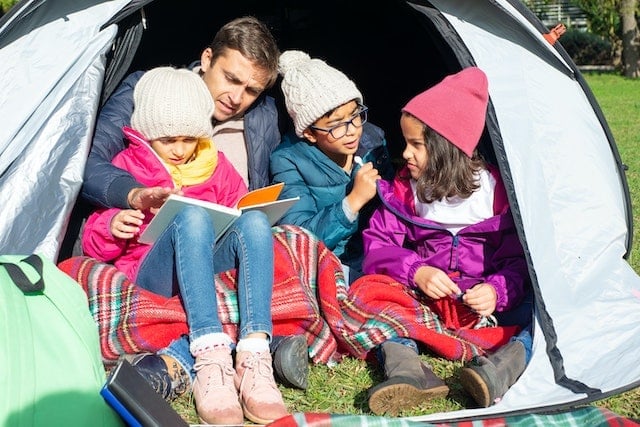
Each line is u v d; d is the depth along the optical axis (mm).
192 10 4121
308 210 3266
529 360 2646
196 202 2578
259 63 3146
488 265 2975
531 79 3361
